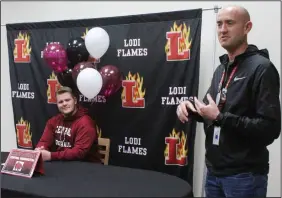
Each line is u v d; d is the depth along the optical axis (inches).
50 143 91.0
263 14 86.7
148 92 93.4
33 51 109.6
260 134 57.0
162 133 92.1
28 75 111.1
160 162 92.8
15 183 53.8
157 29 91.4
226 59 69.1
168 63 90.5
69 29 103.5
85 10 108.6
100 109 99.8
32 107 111.3
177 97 89.7
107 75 86.4
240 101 60.9
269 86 57.7
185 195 48.7
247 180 61.4
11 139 123.7
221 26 63.8
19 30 111.5
